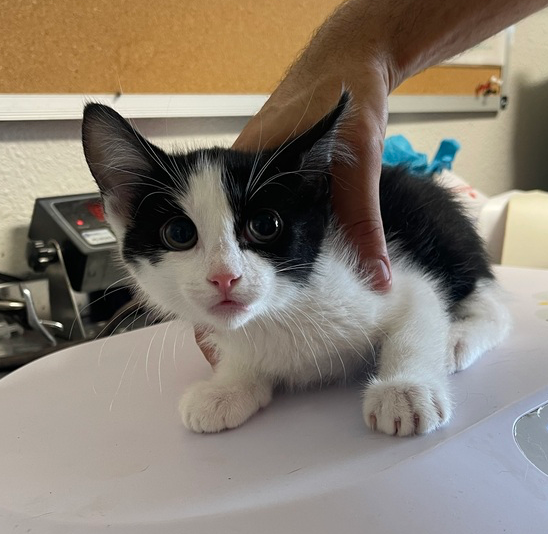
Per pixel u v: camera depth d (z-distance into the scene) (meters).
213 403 0.19
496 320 0.24
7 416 0.20
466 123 0.60
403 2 0.25
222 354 0.23
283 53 0.44
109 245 0.33
